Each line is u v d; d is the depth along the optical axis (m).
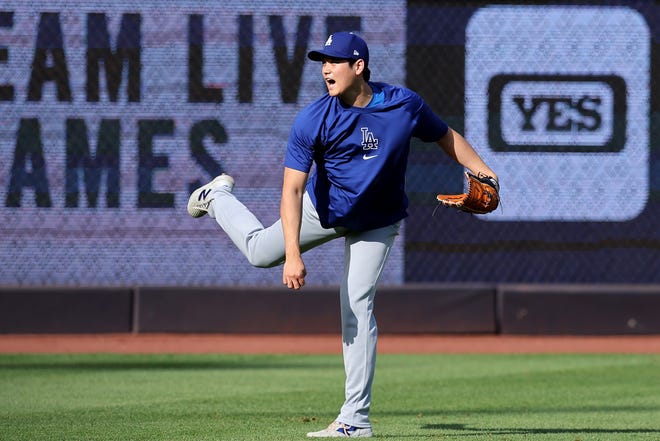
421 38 35.44
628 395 20.67
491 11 35.47
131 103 35.25
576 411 18.28
